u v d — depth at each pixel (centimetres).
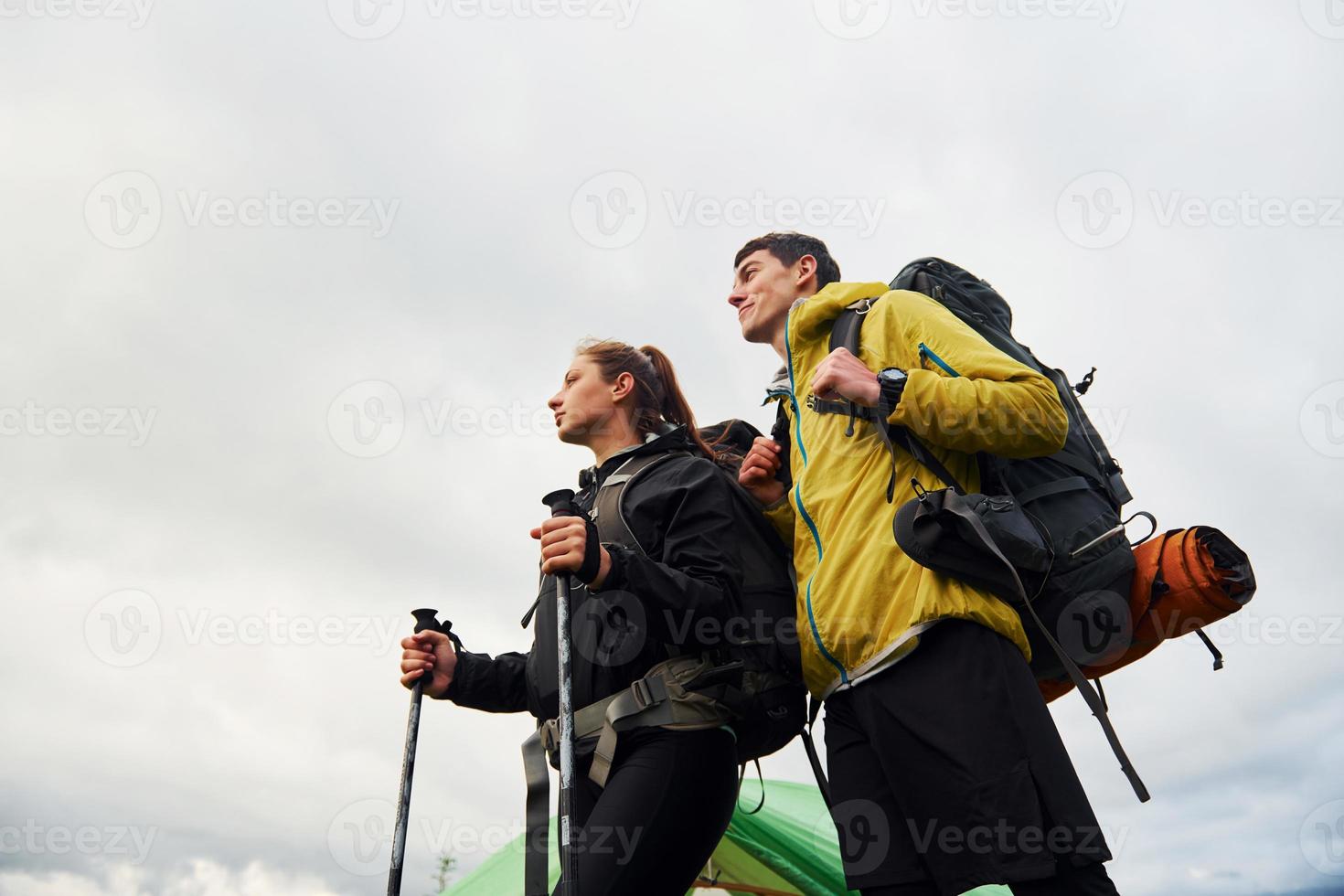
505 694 287
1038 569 222
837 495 247
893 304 259
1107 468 253
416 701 273
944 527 220
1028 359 259
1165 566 231
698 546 257
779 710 262
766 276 314
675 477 272
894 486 242
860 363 243
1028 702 214
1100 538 231
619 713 242
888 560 233
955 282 275
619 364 308
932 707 218
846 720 244
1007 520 219
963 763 210
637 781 237
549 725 256
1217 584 225
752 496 287
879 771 236
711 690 247
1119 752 213
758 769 280
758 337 317
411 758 263
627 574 237
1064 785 204
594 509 276
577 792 259
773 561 280
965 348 242
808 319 273
